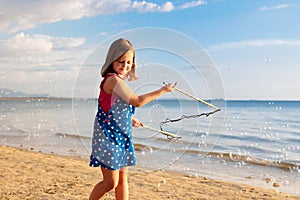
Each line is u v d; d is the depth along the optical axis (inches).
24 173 161.0
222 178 175.5
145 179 159.0
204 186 148.2
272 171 197.0
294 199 130.6
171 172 179.5
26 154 236.4
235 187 150.6
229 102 1737.2
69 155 248.5
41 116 708.0
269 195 135.3
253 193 138.6
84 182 143.2
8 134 394.9
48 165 187.8
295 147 314.8
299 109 1042.1
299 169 203.2
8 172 162.1
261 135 410.0
